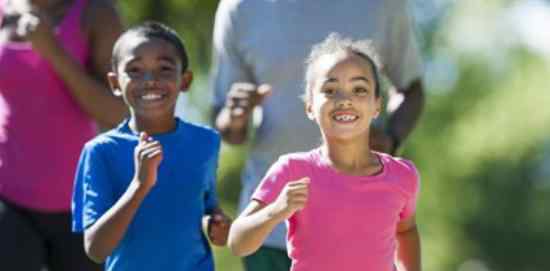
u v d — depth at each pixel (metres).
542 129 27.94
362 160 7.59
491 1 27.62
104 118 8.79
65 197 8.80
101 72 8.95
